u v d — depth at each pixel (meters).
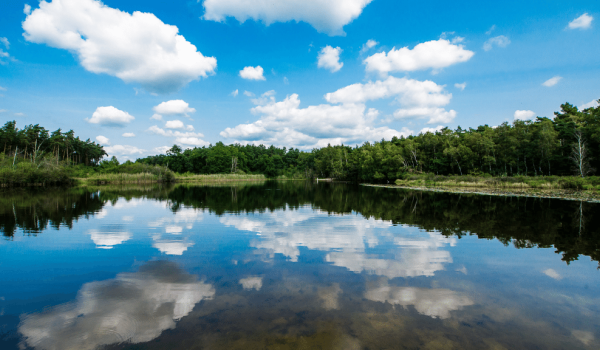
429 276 7.44
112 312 5.43
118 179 57.47
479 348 4.39
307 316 5.29
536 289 6.69
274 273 7.58
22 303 5.83
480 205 21.84
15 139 72.62
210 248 9.98
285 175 120.06
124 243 10.61
